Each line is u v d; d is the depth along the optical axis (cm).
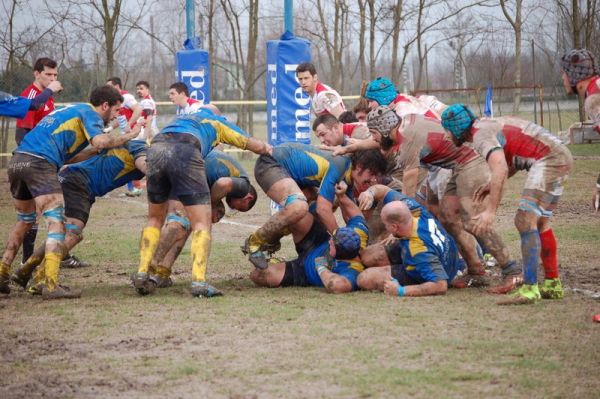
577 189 2173
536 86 3753
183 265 1273
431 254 976
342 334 805
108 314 919
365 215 1087
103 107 1045
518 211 932
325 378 672
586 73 908
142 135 2186
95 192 1108
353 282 1014
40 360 742
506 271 998
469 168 986
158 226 1030
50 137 1013
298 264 1063
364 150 1039
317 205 1026
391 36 4525
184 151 984
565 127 4272
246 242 1052
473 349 744
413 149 994
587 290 1002
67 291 1021
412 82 5391
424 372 682
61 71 3884
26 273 1070
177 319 886
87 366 721
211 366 712
